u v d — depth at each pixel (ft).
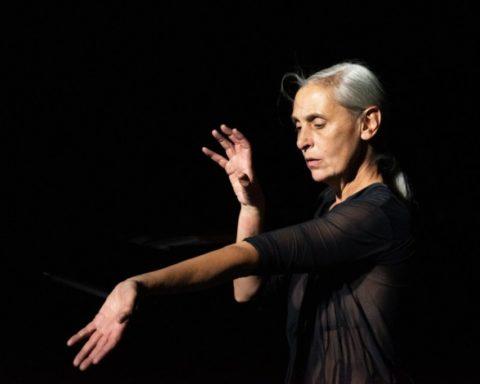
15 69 32.19
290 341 10.01
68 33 32.30
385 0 33.19
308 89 9.59
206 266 7.48
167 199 34.68
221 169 35.14
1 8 31.32
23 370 25.73
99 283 25.62
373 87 9.50
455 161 34.04
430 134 34.30
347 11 33.22
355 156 9.55
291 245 8.05
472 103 34.32
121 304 6.82
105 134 33.88
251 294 11.69
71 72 32.86
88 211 33.27
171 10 32.63
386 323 8.84
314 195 34.73
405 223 8.84
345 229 8.41
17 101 32.58
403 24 33.50
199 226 33.09
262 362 27.04
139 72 33.35
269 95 34.12
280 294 11.56
